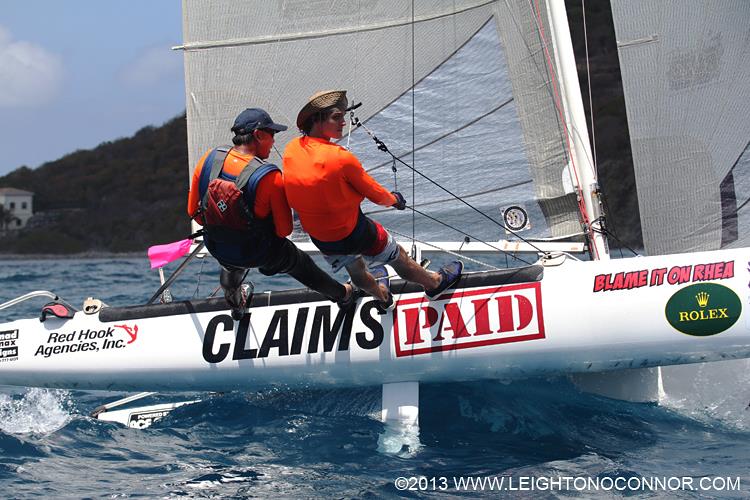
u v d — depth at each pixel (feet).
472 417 42.93
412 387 42.68
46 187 582.76
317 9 50.39
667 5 46.34
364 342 42.32
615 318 40.63
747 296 39.86
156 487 34.86
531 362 41.57
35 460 38.37
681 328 40.22
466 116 49.37
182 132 599.57
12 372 45.73
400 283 42.86
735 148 45.78
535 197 48.62
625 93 47.44
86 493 34.22
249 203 36.65
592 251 47.03
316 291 41.96
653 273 40.78
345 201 36.11
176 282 129.39
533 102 48.21
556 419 42.91
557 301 41.16
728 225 46.09
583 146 46.88
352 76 50.47
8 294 116.16
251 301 43.98
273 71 51.08
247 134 37.68
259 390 45.01
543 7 47.62
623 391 46.26
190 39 51.65
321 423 43.09
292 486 34.76
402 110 50.21
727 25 45.55
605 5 326.24
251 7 51.01
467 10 48.73
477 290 42.04
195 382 44.21
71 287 126.31
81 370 44.83
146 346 44.37
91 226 542.57
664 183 47.14
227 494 34.04
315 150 35.99
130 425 44.19
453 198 49.80
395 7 49.73
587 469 36.32
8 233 549.13
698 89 46.26
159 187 565.12
